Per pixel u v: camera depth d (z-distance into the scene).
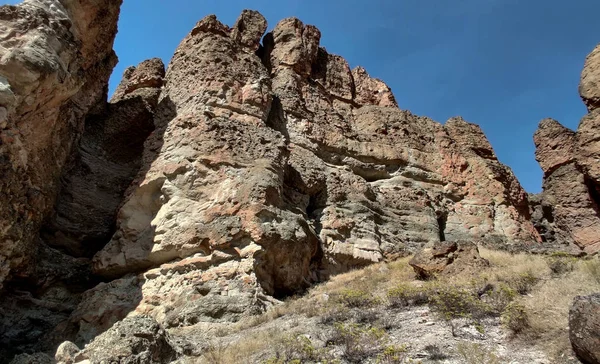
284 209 19.00
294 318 11.90
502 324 8.56
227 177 17.50
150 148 19.83
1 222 13.92
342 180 23.31
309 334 9.77
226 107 20.25
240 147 18.69
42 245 17.12
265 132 20.00
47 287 16.55
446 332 8.58
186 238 16.11
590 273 10.22
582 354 6.64
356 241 21.12
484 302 9.77
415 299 10.95
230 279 14.98
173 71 23.33
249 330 11.98
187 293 14.82
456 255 13.83
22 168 14.70
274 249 16.02
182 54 23.45
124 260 16.73
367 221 22.25
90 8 18.03
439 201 27.09
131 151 22.56
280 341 9.55
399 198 25.17
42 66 14.34
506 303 9.47
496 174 29.56
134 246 17.00
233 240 15.82
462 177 28.97
